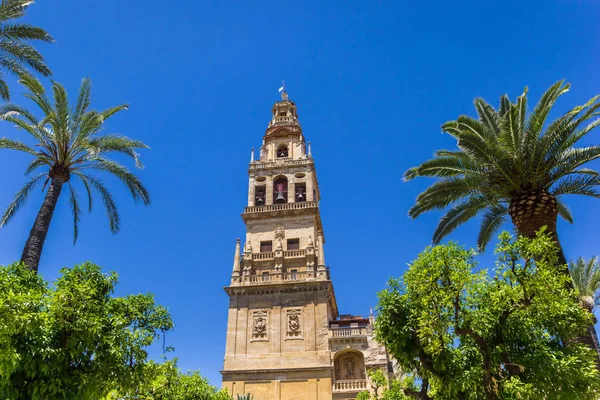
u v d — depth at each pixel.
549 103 27.25
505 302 19.72
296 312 54.81
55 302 18.75
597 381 18.58
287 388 50.22
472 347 21.56
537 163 26.70
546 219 25.92
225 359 52.72
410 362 22.27
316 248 61.78
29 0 28.20
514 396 18.42
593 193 27.12
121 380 19.81
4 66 28.59
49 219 28.70
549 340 20.81
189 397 35.75
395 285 23.12
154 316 22.61
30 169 33.47
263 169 69.00
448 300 19.81
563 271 24.12
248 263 59.75
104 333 19.92
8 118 29.14
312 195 65.50
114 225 34.03
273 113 80.88
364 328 53.00
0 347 16.73
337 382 49.97
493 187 28.77
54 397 18.08
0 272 19.00
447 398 21.58
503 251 19.47
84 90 32.03
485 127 28.19
